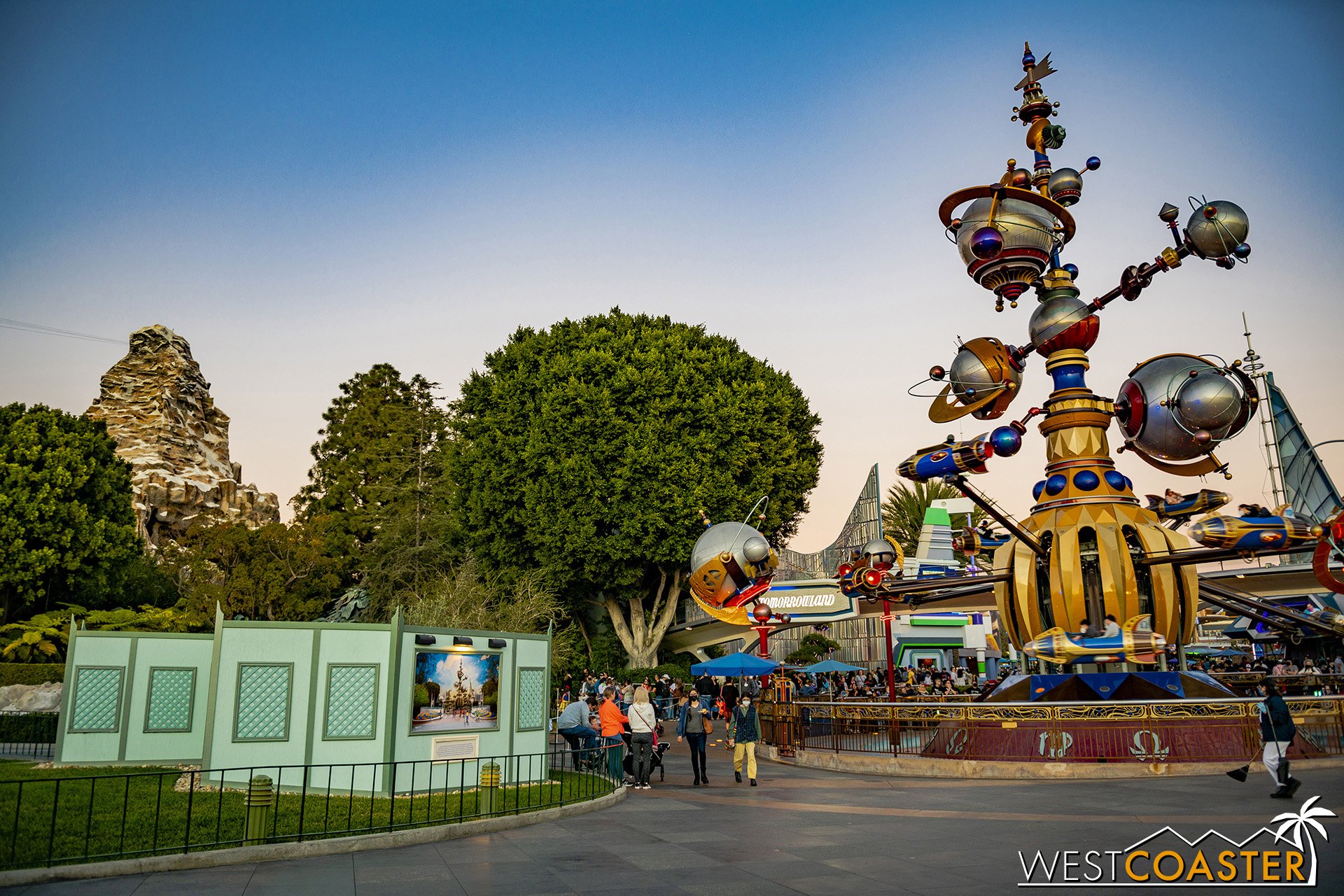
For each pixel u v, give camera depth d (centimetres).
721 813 1247
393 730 1419
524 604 3628
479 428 4084
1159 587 1869
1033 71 2180
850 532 5753
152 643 1841
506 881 803
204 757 1370
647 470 3744
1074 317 2000
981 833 1035
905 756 1841
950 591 2270
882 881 793
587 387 3791
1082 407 2005
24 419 4709
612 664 4291
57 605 4450
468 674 1549
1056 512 1956
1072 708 1716
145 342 9262
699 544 2934
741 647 5591
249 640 1409
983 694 2352
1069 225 2045
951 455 1808
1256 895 721
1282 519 1717
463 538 4372
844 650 5666
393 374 6612
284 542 4531
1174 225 1888
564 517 3716
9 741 2445
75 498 4603
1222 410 1847
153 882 797
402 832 999
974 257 1959
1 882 770
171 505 7881
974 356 2025
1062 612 1884
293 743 1398
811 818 1191
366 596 1925
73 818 1091
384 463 5634
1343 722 1719
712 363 3988
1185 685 1858
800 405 4331
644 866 873
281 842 938
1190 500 1920
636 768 1609
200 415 9350
